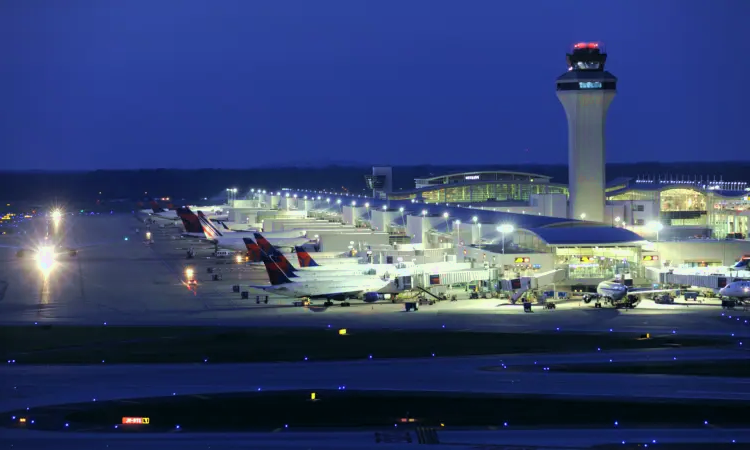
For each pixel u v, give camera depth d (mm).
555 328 158750
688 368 129750
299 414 111375
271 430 105812
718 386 120688
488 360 136375
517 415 109938
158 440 102812
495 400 115750
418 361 136375
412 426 106688
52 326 167750
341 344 148625
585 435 102875
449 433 104062
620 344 145125
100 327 166500
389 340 150875
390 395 118562
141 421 109312
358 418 109688
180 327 165750
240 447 100438
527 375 127375
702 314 172625
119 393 120812
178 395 119750
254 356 141125
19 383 126188
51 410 113750
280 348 146250
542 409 111938
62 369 134125
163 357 141125
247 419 109688
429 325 163750
